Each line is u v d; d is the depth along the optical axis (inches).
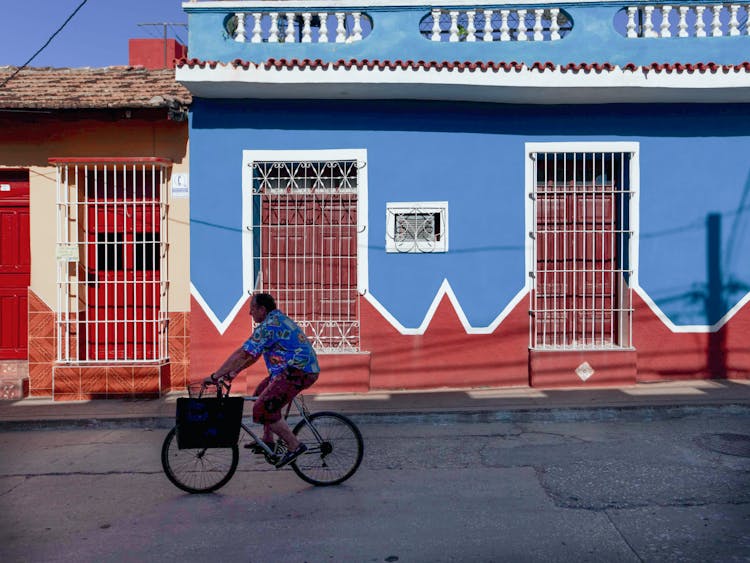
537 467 234.8
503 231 357.4
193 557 166.7
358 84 331.6
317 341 361.4
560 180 370.0
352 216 364.5
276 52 355.3
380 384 356.5
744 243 357.4
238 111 357.1
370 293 357.4
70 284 363.9
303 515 193.6
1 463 255.9
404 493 210.7
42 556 169.3
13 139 360.8
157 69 414.3
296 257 365.1
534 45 352.8
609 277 368.2
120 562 164.9
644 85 329.4
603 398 321.7
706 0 348.8
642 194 356.2
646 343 356.2
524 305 358.3
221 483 216.8
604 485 213.3
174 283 363.9
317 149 357.1
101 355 369.4
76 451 271.9
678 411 304.8
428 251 356.2
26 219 370.9
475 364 357.4
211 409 207.2
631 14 352.5
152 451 270.4
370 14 354.3
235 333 357.4
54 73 404.2
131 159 352.8
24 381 358.6
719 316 357.1
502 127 357.1
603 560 159.6
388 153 356.5
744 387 337.4
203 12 353.4
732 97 345.4
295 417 299.6
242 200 357.4
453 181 356.5
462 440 274.4
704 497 200.5
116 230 358.3
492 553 164.9
